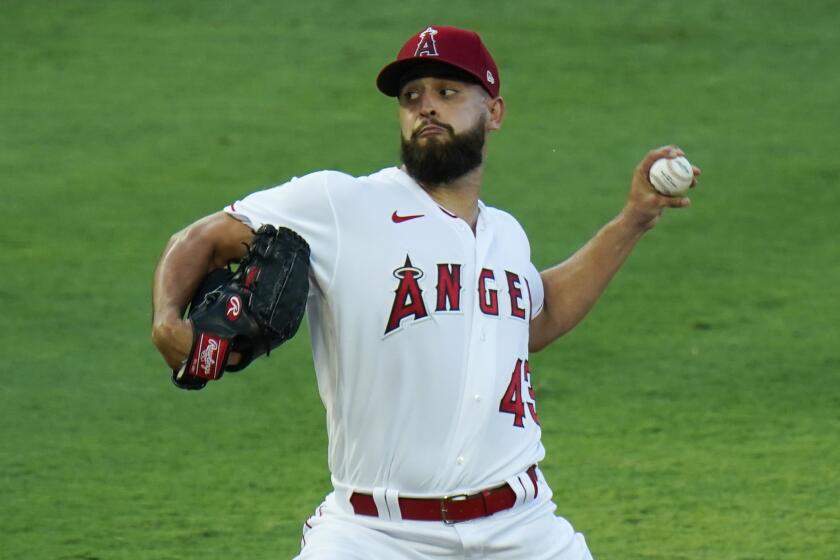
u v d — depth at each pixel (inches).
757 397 1239.5
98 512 972.6
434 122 554.6
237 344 522.6
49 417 1179.3
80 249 1589.6
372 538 542.9
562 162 1872.5
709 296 1493.6
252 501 1002.7
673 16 2425.0
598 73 2194.9
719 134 1979.6
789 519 968.9
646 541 922.7
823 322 1421.0
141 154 1892.2
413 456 539.2
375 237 544.1
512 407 553.9
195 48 2285.9
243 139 1941.4
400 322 536.7
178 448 1119.0
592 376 1293.1
